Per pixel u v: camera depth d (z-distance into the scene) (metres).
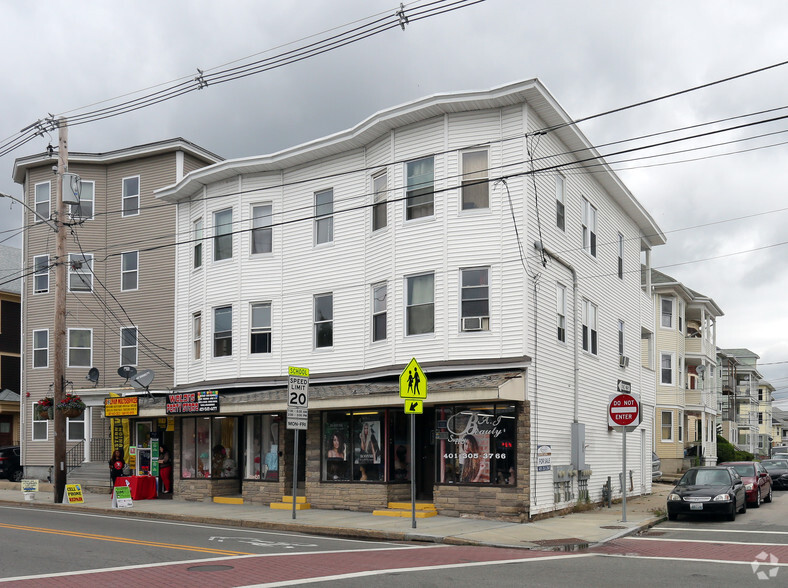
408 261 21.02
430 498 20.86
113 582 10.41
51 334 33.31
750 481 25.02
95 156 32.72
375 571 11.51
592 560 13.26
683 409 47.50
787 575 11.72
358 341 22.73
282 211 25.16
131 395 27.88
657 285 45.91
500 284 19.70
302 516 19.59
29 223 34.28
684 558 13.55
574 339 22.77
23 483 24.75
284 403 21.84
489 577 11.21
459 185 20.38
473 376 19.53
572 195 23.42
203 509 21.75
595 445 24.34
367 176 22.94
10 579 10.60
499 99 19.86
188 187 27.45
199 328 27.14
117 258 32.41
